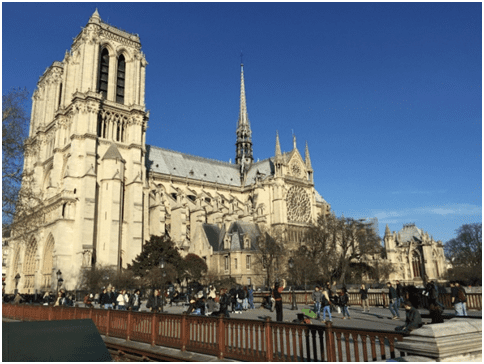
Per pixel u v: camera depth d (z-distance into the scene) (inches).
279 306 1090.1
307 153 5403.5
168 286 2364.7
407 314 570.9
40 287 3444.9
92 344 637.3
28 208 2240.4
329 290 1525.6
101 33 3919.8
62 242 3248.0
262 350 602.9
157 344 833.5
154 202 4094.5
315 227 3887.8
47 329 622.8
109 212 3449.8
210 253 3843.5
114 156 3585.1
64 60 4052.7
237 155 5910.4
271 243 3572.8
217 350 681.6
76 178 3440.0
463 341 426.9
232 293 1695.4
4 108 2028.8
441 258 4916.3
